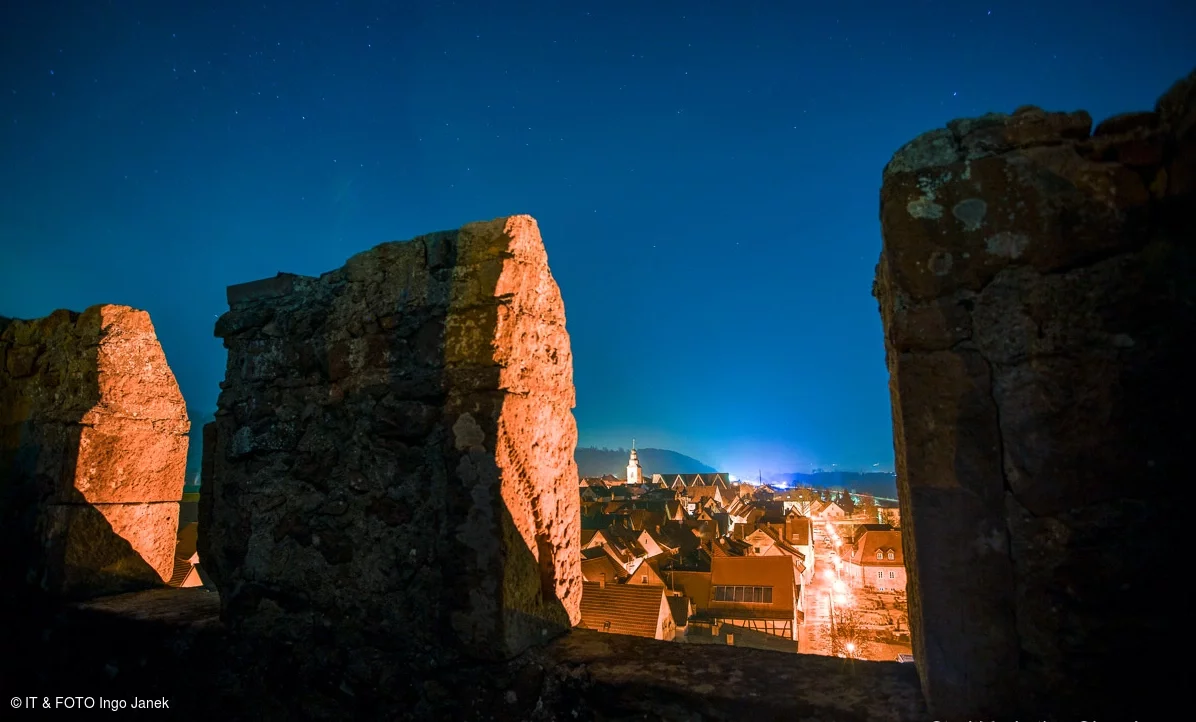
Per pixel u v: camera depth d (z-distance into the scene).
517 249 2.81
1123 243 1.83
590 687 2.31
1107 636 1.74
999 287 1.91
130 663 3.49
